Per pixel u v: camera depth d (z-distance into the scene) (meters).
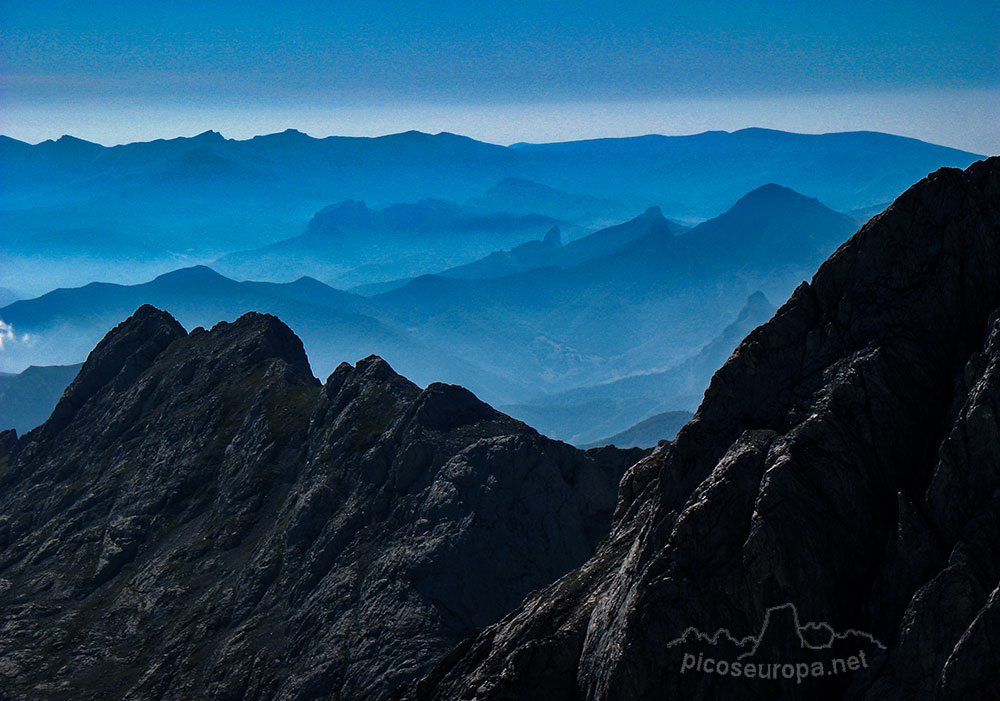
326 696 104.31
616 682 38.00
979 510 33.25
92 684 125.44
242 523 146.88
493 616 106.31
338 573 119.56
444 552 110.50
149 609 138.38
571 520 112.44
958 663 30.66
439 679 52.66
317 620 115.12
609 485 117.50
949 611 31.81
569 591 48.16
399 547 115.25
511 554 109.81
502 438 119.25
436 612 106.50
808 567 35.50
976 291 38.41
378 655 104.62
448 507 115.12
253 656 116.12
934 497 34.41
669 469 42.47
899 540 34.31
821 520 35.97
